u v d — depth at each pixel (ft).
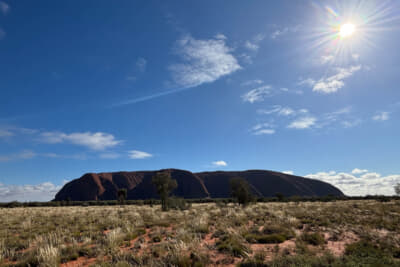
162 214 81.66
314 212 75.97
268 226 44.21
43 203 255.50
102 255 28.48
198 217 61.46
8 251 31.07
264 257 25.58
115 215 81.25
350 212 75.97
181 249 28.07
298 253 25.73
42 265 24.53
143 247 31.99
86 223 60.64
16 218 75.51
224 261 24.98
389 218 57.31
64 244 33.32
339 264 21.77
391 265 21.70
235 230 41.75
